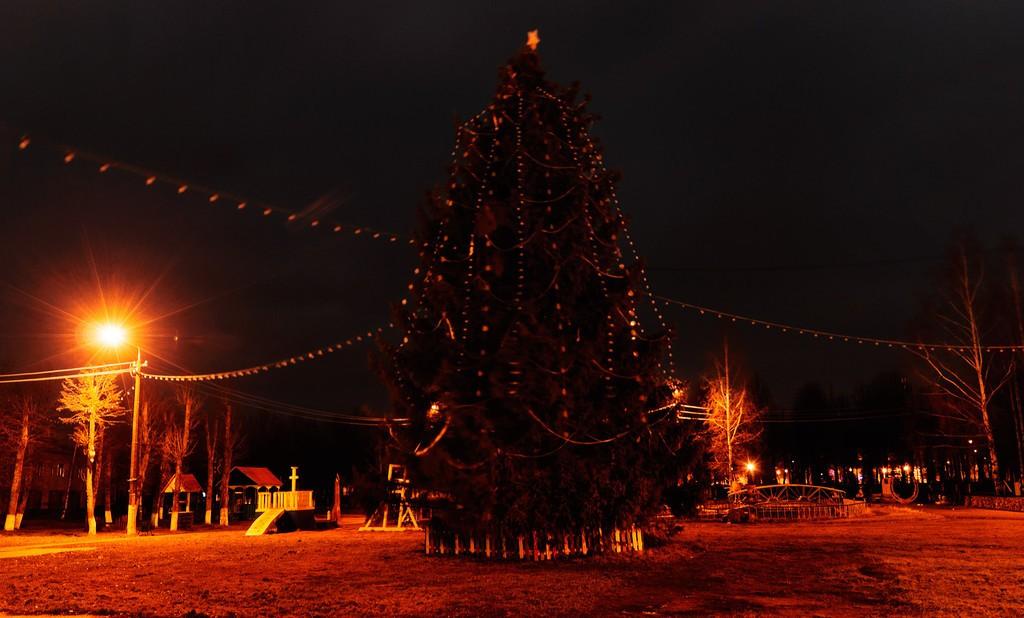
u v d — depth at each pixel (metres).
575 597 11.79
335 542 23.70
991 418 47.28
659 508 17.83
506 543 16.47
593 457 16.48
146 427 44.34
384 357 17.75
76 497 59.34
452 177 18.30
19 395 40.38
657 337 17.50
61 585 13.76
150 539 28.94
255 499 62.16
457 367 16.42
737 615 10.35
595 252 17.73
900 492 65.38
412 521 34.66
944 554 17.55
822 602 11.39
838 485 82.38
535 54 18.47
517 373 15.62
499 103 18.23
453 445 16.33
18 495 39.34
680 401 18.20
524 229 16.84
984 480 57.22
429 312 17.88
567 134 18.27
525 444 15.79
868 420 74.56
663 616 10.41
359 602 11.50
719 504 42.44
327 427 81.94
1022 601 11.15
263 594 12.36
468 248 17.66
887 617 10.06
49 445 47.41
